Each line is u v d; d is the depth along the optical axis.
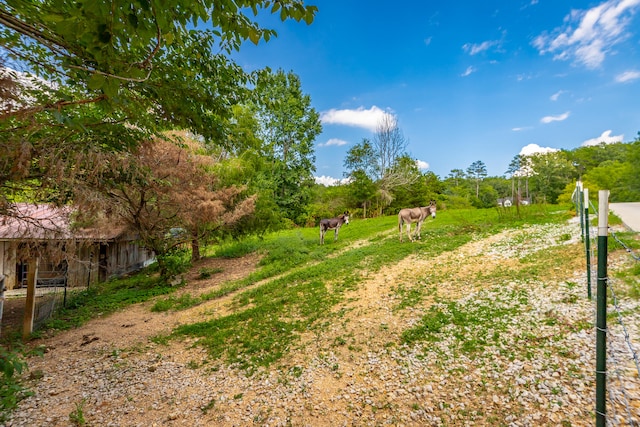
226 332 6.28
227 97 5.20
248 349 5.39
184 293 10.52
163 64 4.26
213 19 2.43
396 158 36.22
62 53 3.14
